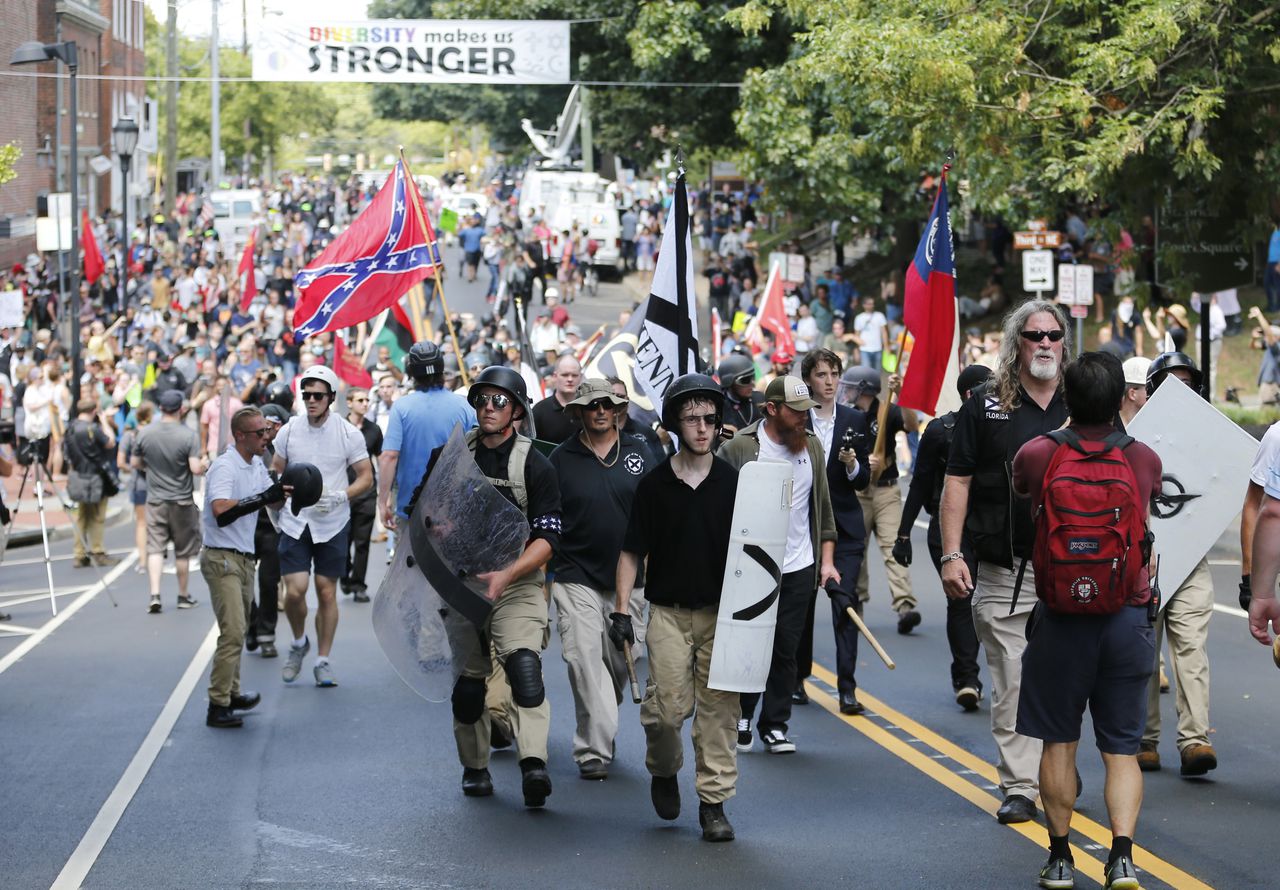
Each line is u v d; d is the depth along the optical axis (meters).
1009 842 7.36
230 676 10.02
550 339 31.81
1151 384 8.94
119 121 38.34
